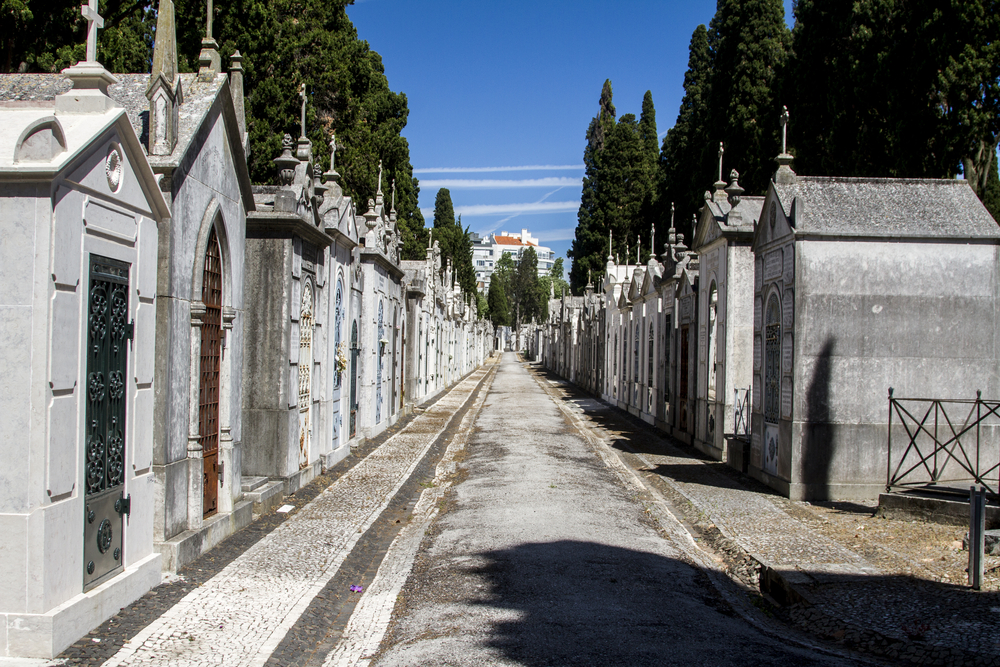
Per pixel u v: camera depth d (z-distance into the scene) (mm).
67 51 17609
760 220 14570
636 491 13875
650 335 27797
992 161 21703
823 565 8477
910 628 6488
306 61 26203
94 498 6582
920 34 19672
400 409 26688
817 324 12625
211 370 9547
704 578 8539
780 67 28500
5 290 5805
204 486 9383
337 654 6383
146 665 5746
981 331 12617
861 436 12609
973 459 12555
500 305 132250
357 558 9359
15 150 5707
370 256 19875
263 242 12297
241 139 10016
